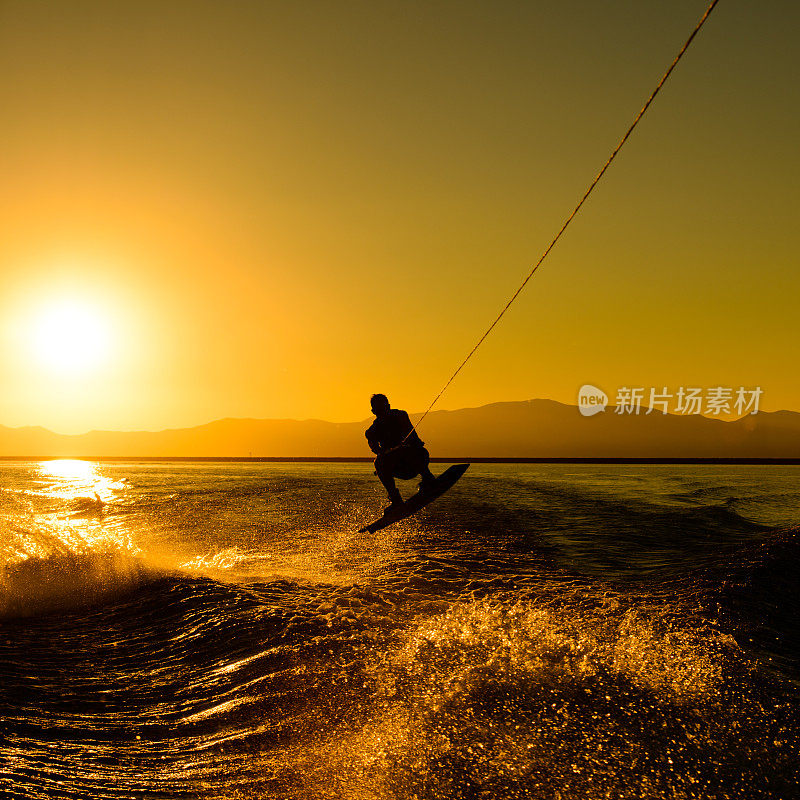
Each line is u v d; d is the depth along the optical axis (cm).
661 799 431
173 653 799
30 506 2612
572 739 518
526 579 1204
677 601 1016
